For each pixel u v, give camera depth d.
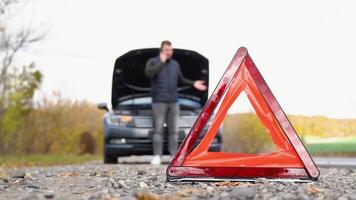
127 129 4.44
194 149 2.00
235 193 1.60
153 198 1.49
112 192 1.74
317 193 1.67
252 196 1.60
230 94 2.00
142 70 4.59
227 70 2.00
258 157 1.99
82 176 2.59
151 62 4.30
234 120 9.63
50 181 2.26
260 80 1.99
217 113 2.00
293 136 1.98
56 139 9.18
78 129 9.66
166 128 4.48
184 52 4.47
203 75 4.59
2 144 7.61
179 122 4.46
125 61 4.51
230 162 1.99
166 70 4.36
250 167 1.99
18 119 7.22
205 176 1.99
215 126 2.00
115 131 4.45
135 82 4.65
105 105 4.82
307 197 1.52
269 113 1.99
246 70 2.00
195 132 2.00
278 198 1.55
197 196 1.64
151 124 4.45
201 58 4.50
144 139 4.44
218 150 4.41
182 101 4.63
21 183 2.13
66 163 5.36
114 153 4.47
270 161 1.99
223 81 2.00
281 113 1.98
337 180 2.27
